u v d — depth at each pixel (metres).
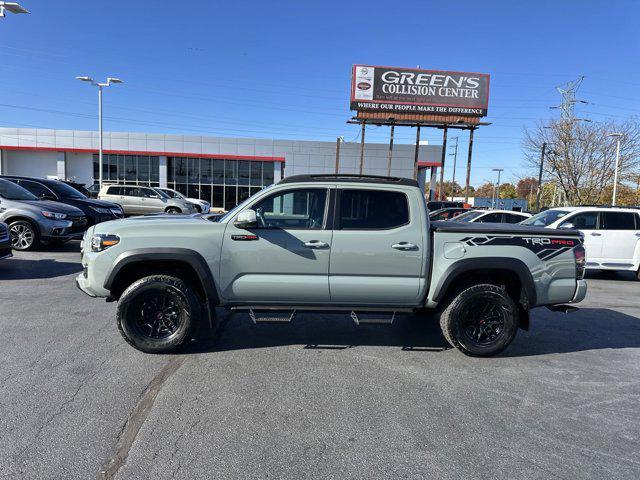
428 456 3.01
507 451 3.10
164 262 4.74
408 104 29.81
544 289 4.87
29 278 8.27
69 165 37.38
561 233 4.93
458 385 4.17
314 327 5.80
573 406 3.81
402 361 4.73
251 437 3.18
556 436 3.31
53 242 11.23
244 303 4.79
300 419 3.45
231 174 37.50
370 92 29.78
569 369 4.66
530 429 3.40
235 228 4.65
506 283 5.15
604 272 12.09
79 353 4.66
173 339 4.67
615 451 3.13
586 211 10.64
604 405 3.85
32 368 4.25
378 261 4.70
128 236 4.59
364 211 4.77
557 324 6.41
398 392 3.98
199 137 36.53
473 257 4.76
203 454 2.96
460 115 30.02
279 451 3.02
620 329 6.21
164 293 4.63
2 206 10.91
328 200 4.77
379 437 3.23
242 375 4.24
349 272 4.71
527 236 4.84
